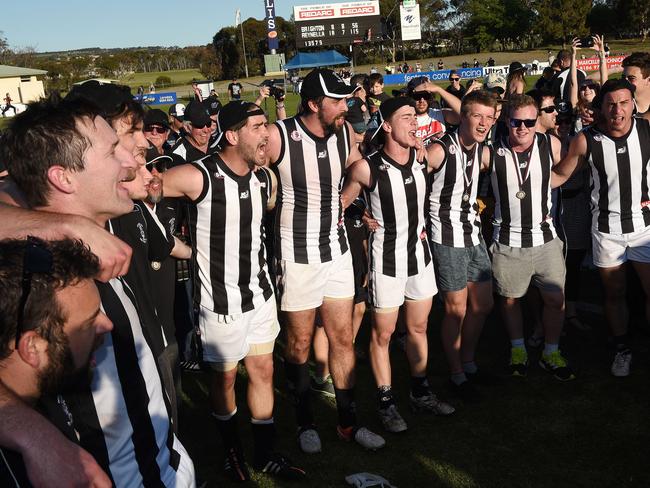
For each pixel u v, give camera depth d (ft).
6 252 3.91
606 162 13.21
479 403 13.19
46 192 4.99
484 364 14.98
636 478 10.48
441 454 11.50
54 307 3.98
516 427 12.22
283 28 189.67
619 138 13.10
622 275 13.62
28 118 4.94
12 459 4.00
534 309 15.44
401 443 11.94
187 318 14.96
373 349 12.48
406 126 11.31
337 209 11.89
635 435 11.66
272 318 11.00
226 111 9.99
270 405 11.14
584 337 15.92
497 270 13.78
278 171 11.40
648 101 17.39
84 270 4.17
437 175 12.69
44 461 3.78
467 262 13.01
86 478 3.91
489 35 185.16
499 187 13.25
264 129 10.14
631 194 13.29
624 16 163.73
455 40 195.52
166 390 6.70
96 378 5.09
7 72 154.40
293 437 12.47
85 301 4.23
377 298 12.19
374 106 22.66
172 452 5.91
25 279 3.87
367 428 12.54
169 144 20.74
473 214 13.05
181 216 12.31
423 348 12.73
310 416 12.00
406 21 159.02
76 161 4.93
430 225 13.12
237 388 14.62
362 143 16.06
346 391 11.94
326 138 11.37
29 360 3.98
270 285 11.06
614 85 12.67
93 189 5.08
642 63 17.02
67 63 202.39
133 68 245.65
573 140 13.50
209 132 17.35
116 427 5.22
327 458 11.63
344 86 10.96
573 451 11.33
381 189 11.70
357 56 182.91
